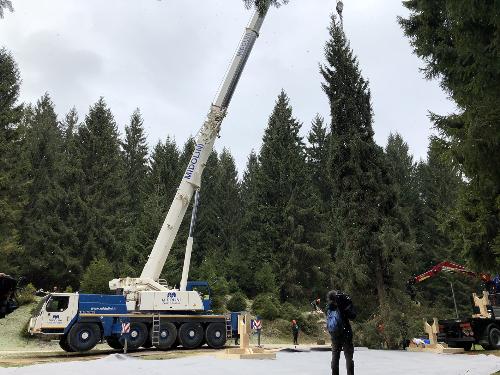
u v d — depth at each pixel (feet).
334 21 80.59
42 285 107.76
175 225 61.67
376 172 70.03
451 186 151.43
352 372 22.11
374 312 66.33
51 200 115.96
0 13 13.74
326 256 122.21
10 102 102.17
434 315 75.56
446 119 31.04
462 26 20.18
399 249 64.69
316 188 166.30
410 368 35.24
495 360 42.29
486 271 34.30
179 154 167.22
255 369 32.73
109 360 37.50
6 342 67.46
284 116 143.23
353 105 73.72
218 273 114.32
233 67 65.51
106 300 56.95
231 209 166.40
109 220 117.60
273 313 99.45
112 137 131.75
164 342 58.08
